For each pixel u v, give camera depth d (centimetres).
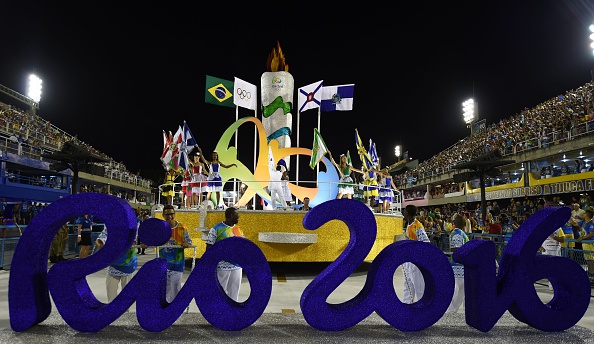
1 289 848
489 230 1420
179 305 488
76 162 1666
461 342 469
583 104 2453
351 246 516
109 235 491
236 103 1484
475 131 4716
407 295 648
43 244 503
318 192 1329
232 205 1239
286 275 1121
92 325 483
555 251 970
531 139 2609
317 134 1220
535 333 507
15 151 2883
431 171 4056
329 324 498
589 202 1880
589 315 692
